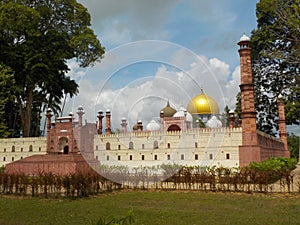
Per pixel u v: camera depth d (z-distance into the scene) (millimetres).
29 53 27203
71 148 21938
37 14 27188
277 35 26766
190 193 11141
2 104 26203
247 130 18641
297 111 26031
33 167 18828
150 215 7395
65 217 7375
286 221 6723
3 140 26391
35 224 6762
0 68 26141
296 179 14500
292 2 23500
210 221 6758
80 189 10789
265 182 11211
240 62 19797
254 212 7793
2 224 6801
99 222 2818
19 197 10867
